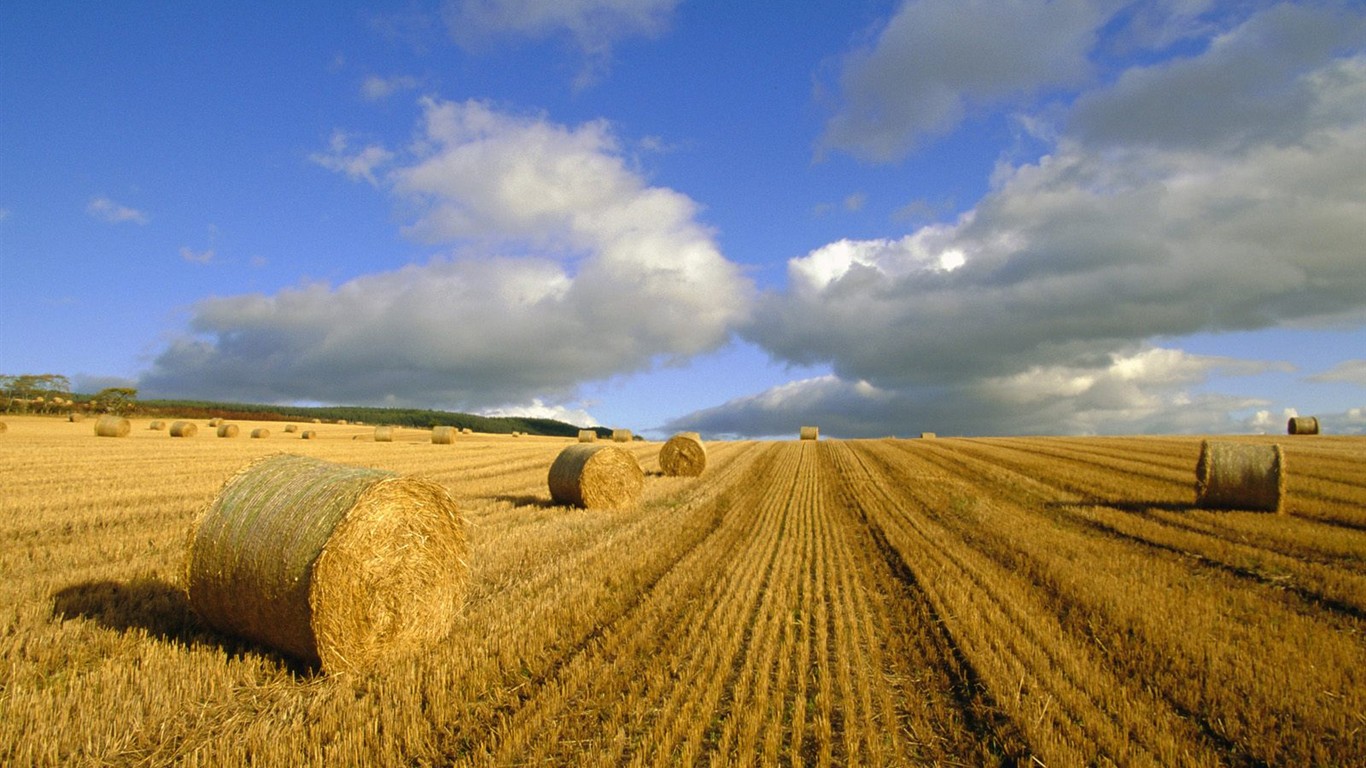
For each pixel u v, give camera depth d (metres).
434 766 4.79
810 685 6.32
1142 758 4.93
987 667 6.58
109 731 4.89
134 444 30.31
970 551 11.94
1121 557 11.26
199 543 6.92
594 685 5.98
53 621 6.75
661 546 11.88
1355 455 25.50
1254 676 6.37
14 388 69.88
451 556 7.47
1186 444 36.19
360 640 6.59
